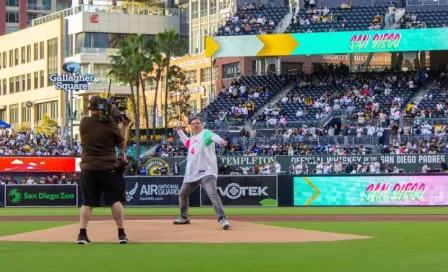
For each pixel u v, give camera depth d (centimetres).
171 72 8956
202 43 10912
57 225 3048
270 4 8350
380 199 4872
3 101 13112
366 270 1451
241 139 6550
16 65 12694
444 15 7488
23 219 3584
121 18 11231
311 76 7625
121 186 1962
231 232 2156
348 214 3847
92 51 11081
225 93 7688
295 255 1689
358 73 7512
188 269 1468
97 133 1928
